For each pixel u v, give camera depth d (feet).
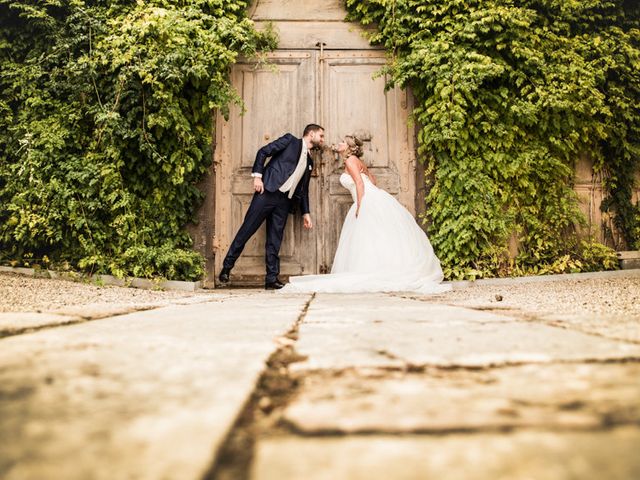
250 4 17.66
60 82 15.55
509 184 16.52
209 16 15.94
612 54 17.24
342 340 3.59
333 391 2.11
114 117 14.44
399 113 17.63
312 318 5.30
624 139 17.30
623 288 11.53
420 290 13.71
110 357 2.72
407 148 17.49
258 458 1.33
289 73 17.74
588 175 17.67
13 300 8.84
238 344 3.32
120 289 13.42
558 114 16.48
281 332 4.06
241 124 17.48
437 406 1.82
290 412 1.78
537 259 16.46
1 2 15.78
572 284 13.91
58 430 1.47
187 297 11.16
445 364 2.64
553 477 1.15
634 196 17.92
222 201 17.20
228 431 1.49
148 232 15.66
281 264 17.20
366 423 1.62
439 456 1.31
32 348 2.99
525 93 16.49
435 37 16.65
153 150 15.20
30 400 1.81
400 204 16.37
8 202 15.48
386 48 17.57
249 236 15.84
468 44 16.24
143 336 3.66
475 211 15.93
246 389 2.00
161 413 1.65
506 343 3.30
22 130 15.44
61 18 16.51
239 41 16.66
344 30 17.84
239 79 17.61
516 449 1.35
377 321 4.91
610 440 1.41
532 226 16.74
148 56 15.02
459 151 16.28
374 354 2.98
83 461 1.22
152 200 15.94
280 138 16.11
